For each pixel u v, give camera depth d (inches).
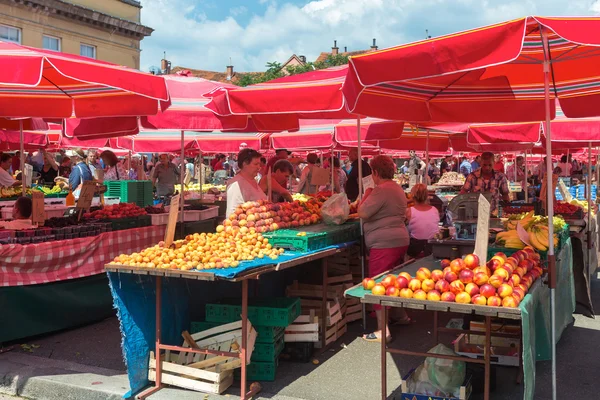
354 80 159.2
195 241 219.3
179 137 464.1
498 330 228.4
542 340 190.9
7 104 274.4
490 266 165.5
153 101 255.3
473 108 227.3
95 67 205.3
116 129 316.2
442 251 213.5
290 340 232.2
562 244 242.1
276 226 245.8
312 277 284.7
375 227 256.5
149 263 191.0
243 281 192.4
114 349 248.8
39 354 241.8
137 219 320.2
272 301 229.1
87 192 305.3
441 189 708.7
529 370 148.2
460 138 461.4
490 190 382.0
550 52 192.9
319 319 250.1
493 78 219.5
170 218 208.8
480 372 195.0
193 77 320.2
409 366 227.1
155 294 211.2
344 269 285.1
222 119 293.6
